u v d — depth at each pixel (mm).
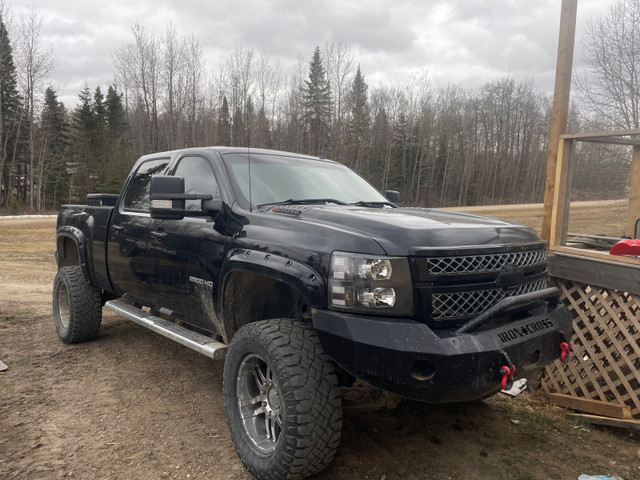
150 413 3783
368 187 4539
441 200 74625
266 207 3449
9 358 4949
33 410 3789
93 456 3145
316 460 2611
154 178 3322
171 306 3969
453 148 76375
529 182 78750
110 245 4711
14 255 15086
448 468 3061
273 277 2834
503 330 2613
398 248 2525
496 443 3406
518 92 79250
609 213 7449
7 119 56188
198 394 4152
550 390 4277
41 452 3180
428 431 3531
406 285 2496
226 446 3301
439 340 2396
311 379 2605
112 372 4629
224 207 3455
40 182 53312
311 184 3977
